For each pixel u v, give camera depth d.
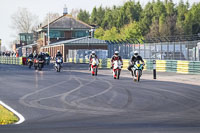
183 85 45.59
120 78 58.62
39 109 27.00
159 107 27.62
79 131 18.72
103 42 176.50
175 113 24.80
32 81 52.59
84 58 148.75
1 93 37.53
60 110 26.47
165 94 35.94
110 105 28.78
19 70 86.25
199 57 68.56
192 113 24.80
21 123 21.39
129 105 28.73
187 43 72.12
